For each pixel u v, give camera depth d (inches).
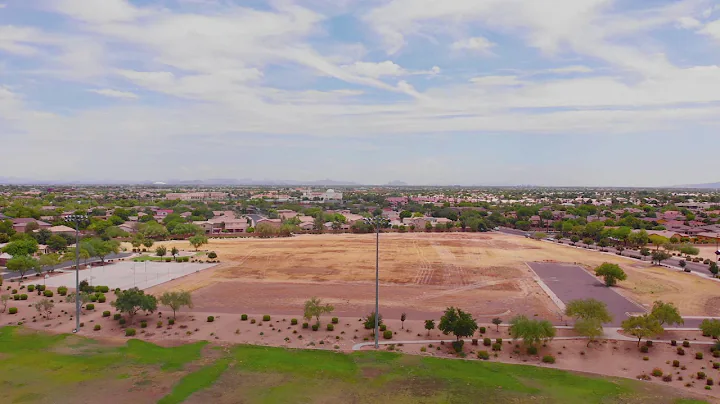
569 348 2006.6
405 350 1971.0
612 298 2945.4
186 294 2439.7
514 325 2025.1
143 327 2245.3
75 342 1980.8
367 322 2272.4
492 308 2696.9
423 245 5502.0
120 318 2354.8
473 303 2810.0
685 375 1727.4
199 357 1814.7
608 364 1838.1
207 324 2316.7
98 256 4183.1
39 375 1616.6
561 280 3506.4
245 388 1529.3
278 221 7455.7
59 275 3582.7
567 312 2304.4
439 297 2957.7
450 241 5905.5
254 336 2139.5
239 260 4394.7
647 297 2974.9
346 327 2297.0
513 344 2064.5
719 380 1679.4
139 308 2503.7
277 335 2159.2
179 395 1467.8
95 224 6141.7
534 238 6264.8
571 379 1652.3
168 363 1744.6
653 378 1704.0
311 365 1745.8
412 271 3850.9
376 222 2445.9
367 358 1836.9
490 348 2014.0
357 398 1471.5
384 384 1583.4
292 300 2854.3
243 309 2630.4
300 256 4635.8
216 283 3353.8
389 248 5241.1
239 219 7534.5
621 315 2554.1
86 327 2235.5
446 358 1867.6
